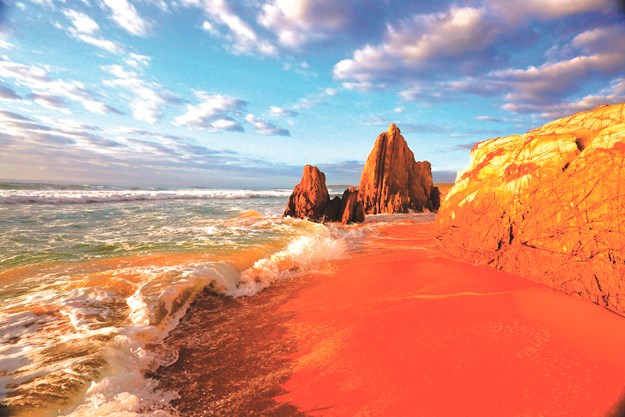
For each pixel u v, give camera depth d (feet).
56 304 17.78
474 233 27.68
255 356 14.24
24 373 11.48
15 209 62.34
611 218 16.67
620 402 9.70
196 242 35.83
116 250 30.91
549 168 21.27
